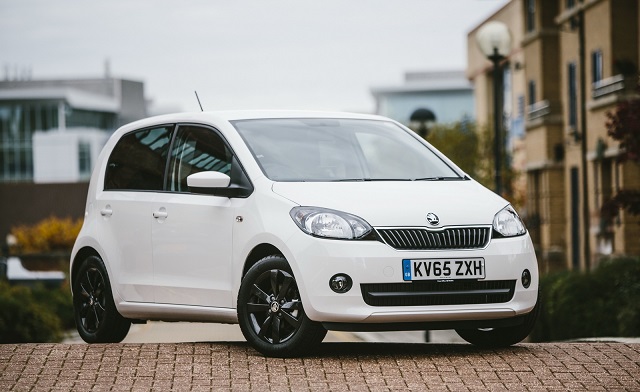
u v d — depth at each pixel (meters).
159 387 7.84
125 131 11.02
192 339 19.22
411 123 43.16
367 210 8.82
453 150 41.56
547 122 34.81
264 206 9.12
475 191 9.49
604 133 29.66
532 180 37.06
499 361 8.77
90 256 10.95
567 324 20.70
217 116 10.10
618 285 20.48
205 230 9.62
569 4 33.12
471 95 93.44
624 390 7.74
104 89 110.56
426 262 8.73
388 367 8.51
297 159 9.61
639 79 20.03
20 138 96.44
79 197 72.56
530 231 36.94
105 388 7.84
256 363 8.69
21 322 23.06
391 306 8.67
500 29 20.38
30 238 60.97
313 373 8.28
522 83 43.78
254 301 9.13
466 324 8.98
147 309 10.17
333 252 8.64
